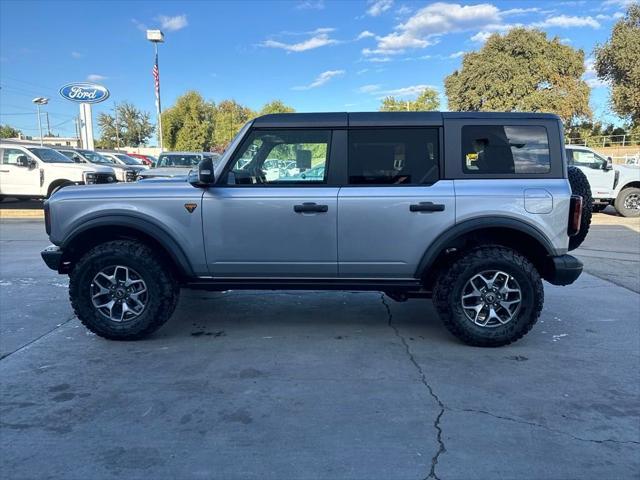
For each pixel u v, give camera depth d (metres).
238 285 4.47
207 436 2.98
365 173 4.31
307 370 3.90
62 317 5.21
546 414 3.23
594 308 5.51
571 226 4.23
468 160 4.28
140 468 2.67
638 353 4.24
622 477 2.60
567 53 34.66
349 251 4.31
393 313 5.34
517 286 4.21
